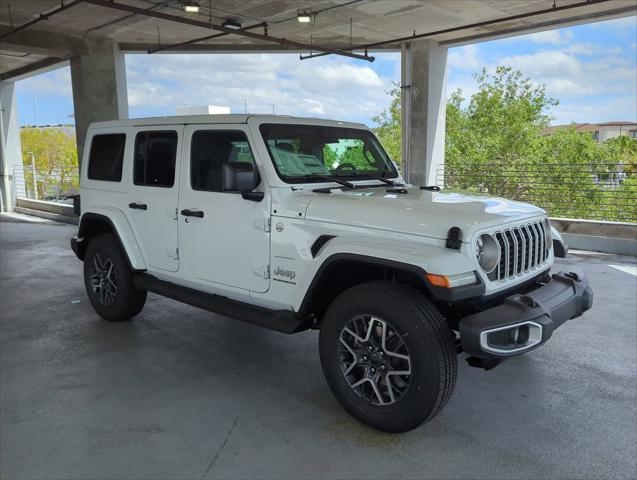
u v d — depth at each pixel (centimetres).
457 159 2422
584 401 335
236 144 359
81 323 499
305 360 407
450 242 270
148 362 402
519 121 2506
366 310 287
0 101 1748
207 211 374
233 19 1092
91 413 321
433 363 266
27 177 1673
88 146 496
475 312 299
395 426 286
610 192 973
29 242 1030
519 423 308
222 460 271
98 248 484
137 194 434
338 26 1135
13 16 1077
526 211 327
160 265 423
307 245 318
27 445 285
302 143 369
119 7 858
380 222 294
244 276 357
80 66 1258
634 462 268
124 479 255
